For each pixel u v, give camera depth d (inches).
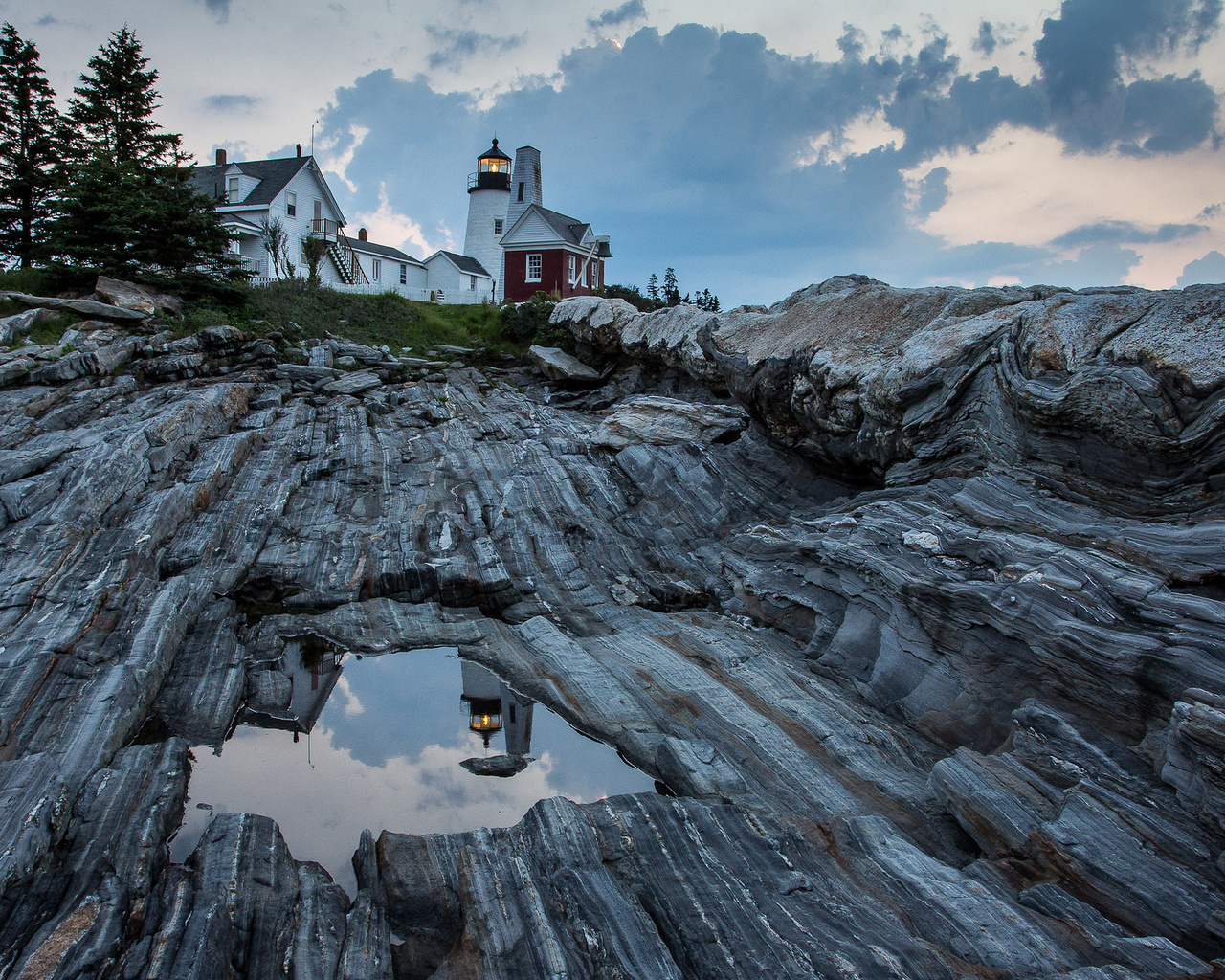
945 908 196.9
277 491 556.7
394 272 1870.1
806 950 181.0
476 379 949.8
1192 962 168.4
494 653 395.2
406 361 956.0
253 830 241.8
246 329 890.1
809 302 589.0
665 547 530.0
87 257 855.1
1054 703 261.1
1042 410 327.9
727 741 302.2
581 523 538.6
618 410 717.3
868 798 260.8
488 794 285.1
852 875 217.8
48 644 317.4
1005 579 293.0
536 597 463.5
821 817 251.8
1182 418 284.0
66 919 186.4
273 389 756.0
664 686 349.1
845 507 461.4
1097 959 175.2
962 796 237.1
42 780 242.5
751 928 191.2
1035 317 363.3
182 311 865.5
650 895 206.1
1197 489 285.0
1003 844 221.5
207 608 418.0
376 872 227.6
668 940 191.9
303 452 635.5
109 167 874.8
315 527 519.8
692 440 630.5
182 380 743.1
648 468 607.5
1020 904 198.5
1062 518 318.7
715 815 242.2
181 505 486.3
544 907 202.4
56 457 491.8
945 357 396.5
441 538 510.6
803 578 412.2
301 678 376.2
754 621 430.9
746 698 332.8
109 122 1175.6
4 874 198.2
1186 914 183.2
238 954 191.8
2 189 1051.3
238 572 455.2
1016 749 249.9
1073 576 271.0
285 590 456.4
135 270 863.7
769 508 556.7
